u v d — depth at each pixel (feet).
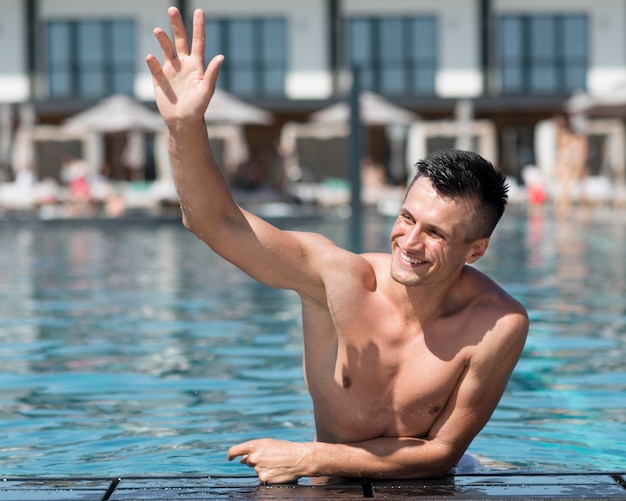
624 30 100.89
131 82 102.78
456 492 8.53
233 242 8.89
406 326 9.29
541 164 78.95
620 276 30.55
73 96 100.68
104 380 15.74
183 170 8.52
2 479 8.80
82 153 79.56
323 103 96.17
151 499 8.25
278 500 8.25
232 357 17.71
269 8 101.86
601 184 70.18
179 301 25.66
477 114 101.96
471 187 8.49
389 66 102.17
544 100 96.89
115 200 71.41
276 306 24.56
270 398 14.37
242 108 84.23
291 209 73.77
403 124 84.74
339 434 9.53
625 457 11.05
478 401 9.21
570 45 101.55
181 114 8.25
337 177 78.95
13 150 87.51
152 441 11.91
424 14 101.60
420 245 8.59
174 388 15.11
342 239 45.62
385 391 9.30
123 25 102.42
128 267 34.96
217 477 9.02
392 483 8.88
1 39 102.53
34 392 14.90
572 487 8.61
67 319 22.58
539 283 28.89
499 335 9.08
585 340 19.38
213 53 102.78
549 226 53.57
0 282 30.50
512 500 8.27
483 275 9.53
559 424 12.73
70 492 8.42
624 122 90.79
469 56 101.65
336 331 9.33
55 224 60.59
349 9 101.71
